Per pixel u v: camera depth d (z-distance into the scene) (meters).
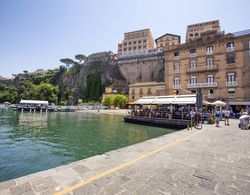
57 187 3.85
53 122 32.31
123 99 67.12
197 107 21.48
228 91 35.03
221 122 22.30
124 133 20.23
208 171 5.05
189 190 3.88
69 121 34.12
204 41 38.56
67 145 14.59
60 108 72.69
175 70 42.44
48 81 129.38
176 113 25.20
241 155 6.73
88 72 107.44
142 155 6.48
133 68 88.94
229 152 7.16
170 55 43.66
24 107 67.19
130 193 3.68
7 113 56.97
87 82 104.12
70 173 4.64
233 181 4.40
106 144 14.93
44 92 98.00
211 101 36.53
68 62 129.38
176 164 5.59
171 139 9.82
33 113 59.31
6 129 23.66
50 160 10.77
